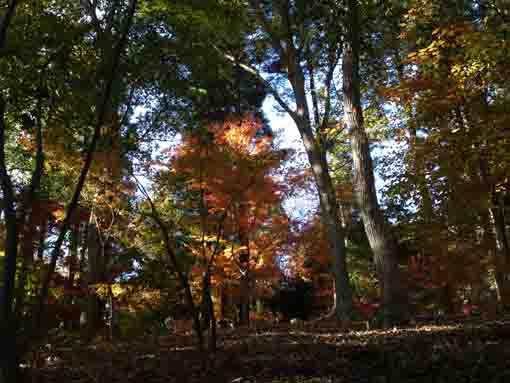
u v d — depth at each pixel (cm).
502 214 1523
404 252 2272
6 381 548
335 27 1170
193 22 1115
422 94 1120
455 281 1730
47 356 1009
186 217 1527
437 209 1556
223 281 1634
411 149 1287
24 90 676
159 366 832
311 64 1620
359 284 2580
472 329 883
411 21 1123
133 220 1391
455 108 1163
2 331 556
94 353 1066
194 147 1073
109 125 1038
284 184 1582
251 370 734
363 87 1417
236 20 1398
